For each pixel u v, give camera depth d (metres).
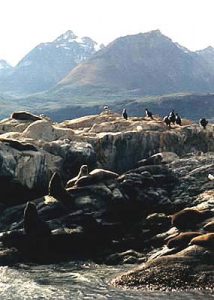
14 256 47.03
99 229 51.50
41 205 52.84
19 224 52.50
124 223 54.28
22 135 71.44
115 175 60.25
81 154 67.56
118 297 34.62
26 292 36.56
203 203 53.31
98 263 46.22
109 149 76.00
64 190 54.44
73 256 48.97
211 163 70.69
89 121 92.69
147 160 73.94
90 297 34.94
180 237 42.12
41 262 47.22
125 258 45.75
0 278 40.75
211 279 36.28
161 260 38.66
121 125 86.00
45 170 63.12
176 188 62.97
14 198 60.47
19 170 60.12
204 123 86.69
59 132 74.44
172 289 35.88
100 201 54.78
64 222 50.81
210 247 38.94
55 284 38.75
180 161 71.31
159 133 81.31
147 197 57.69
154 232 50.78
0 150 59.50
